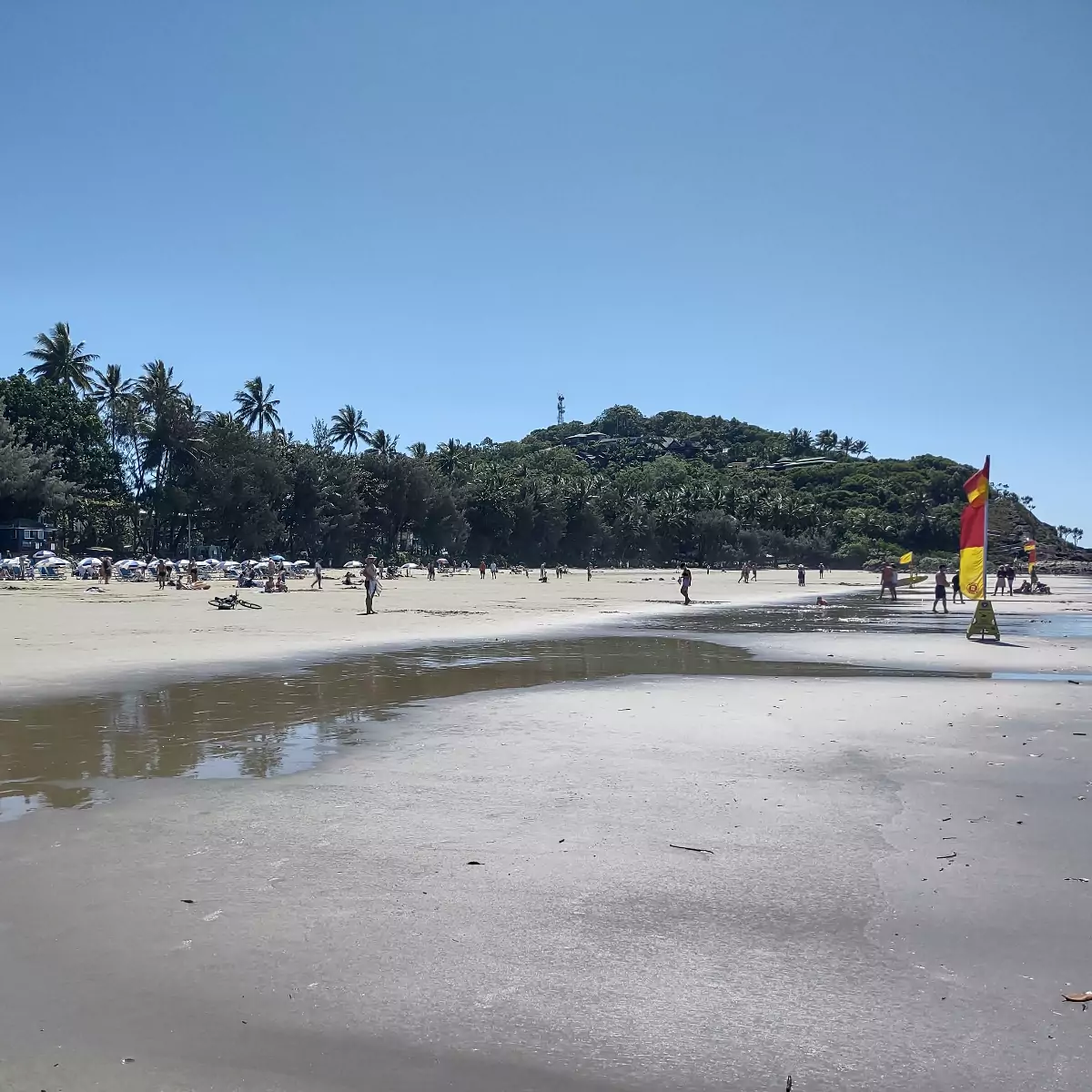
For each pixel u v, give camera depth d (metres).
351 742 10.74
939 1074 3.88
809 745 10.59
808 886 6.04
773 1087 3.79
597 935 5.26
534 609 39.62
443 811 7.83
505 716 12.52
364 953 5.00
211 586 54.28
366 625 28.70
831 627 30.41
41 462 74.88
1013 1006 4.45
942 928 5.36
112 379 94.50
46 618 29.31
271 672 17.30
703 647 22.98
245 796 8.27
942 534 174.00
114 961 4.87
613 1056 4.02
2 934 5.21
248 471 89.06
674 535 148.50
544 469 197.88
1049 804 8.04
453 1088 3.77
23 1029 4.19
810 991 4.60
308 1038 4.14
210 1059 3.96
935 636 26.44
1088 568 149.88
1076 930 5.33
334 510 100.88
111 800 8.11
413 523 112.75
